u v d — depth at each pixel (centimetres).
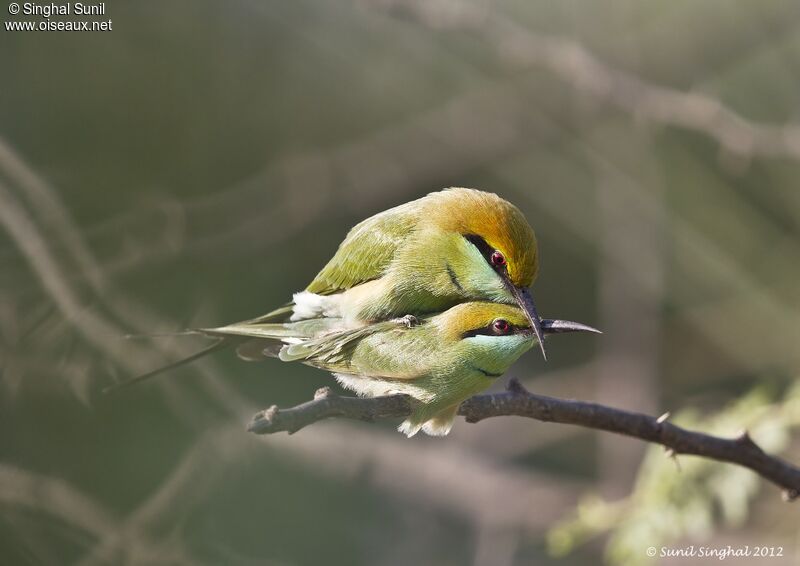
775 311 1420
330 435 1198
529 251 753
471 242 759
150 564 858
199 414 980
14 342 909
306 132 1445
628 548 772
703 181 1466
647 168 1470
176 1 1293
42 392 916
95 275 934
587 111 1451
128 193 1216
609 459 1332
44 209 936
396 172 1488
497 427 1404
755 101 1494
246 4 1367
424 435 1377
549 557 1277
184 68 1303
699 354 1487
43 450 907
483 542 1252
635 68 1489
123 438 940
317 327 772
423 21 1223
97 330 908
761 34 1475
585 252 1510
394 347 673
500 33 1191
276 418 510
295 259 1412
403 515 1270
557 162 1494
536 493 1295
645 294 1434
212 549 973
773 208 1464
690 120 1130
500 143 1499
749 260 1454
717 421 827
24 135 1168
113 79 1238
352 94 1491
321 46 1462
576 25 1512
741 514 771
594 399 1430
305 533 1148
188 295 1205
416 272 765
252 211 1334
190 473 923
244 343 770
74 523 855
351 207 1457
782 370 1413
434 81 1524
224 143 1351
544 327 673
